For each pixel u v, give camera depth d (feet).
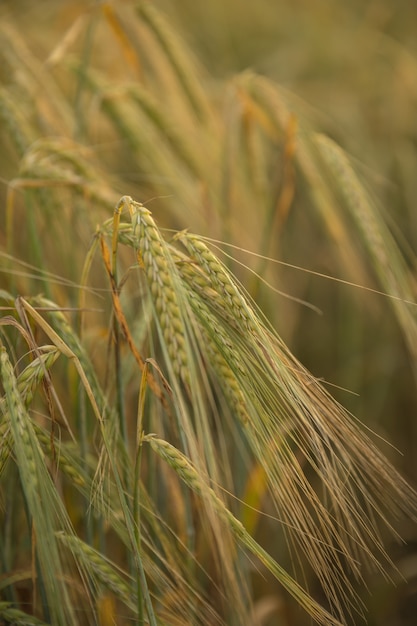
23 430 2.21
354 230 3.80
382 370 3.93
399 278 2.89
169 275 2.17
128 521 2.31
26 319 2.30
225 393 2.36
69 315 2.90
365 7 6.43
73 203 2.97
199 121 3.51
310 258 4.20
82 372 2.29
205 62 5.18
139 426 2.29
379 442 3.83
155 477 2.79
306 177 3.25
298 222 4.23
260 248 3.21
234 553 2.65
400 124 4.94
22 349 2.68
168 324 2.16
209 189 3.22
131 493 2.53
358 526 3.28
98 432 2.77
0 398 2.27
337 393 3.87
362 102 5.19
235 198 3.39
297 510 2.29
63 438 2.78
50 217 2.97
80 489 2.46
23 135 3.04
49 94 3.43
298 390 2.22
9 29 3.58
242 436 2.84
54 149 2.96
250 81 3.22
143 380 2.27
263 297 3.08
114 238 2.29
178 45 3.43
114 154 3.85
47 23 4.63
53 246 3.15
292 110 3.23
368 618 3.35
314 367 4.11
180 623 2.54
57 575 2.27
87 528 2.61
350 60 5.58
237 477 2.91
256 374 2.26
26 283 2.91
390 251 2.94
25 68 3.43
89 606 2.62
